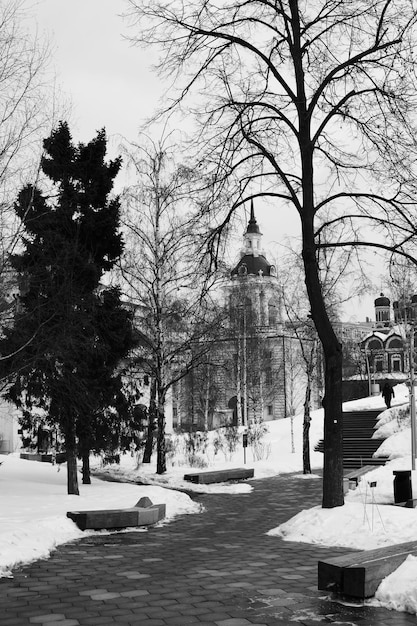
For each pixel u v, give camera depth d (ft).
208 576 29.27
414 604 22.24
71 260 63.16
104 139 71.67
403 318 125.39
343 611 22.57
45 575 29.73
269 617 22.09
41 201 62.34
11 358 56.08
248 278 100.68
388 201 45.47
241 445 134.51
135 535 42.98
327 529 39.45
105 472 94.22
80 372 67.05
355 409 164.25
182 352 92.22
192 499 68.44
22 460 102.12
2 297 54.29
